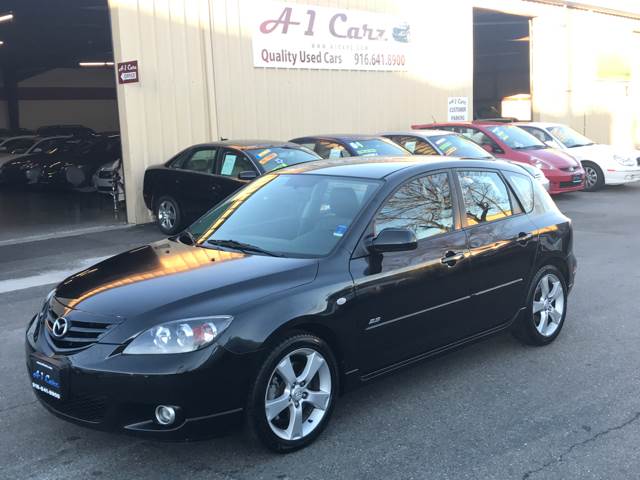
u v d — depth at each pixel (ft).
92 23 76.59
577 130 81.46
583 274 26.91
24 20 72.59
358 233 14.02
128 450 12.77
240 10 45.73
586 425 13.67
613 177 53.88
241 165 34.73
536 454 12.48
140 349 11.46
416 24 59.41
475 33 99.60
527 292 17.61
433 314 15.01
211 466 12.12
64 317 12.41
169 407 11.34
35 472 12.03
